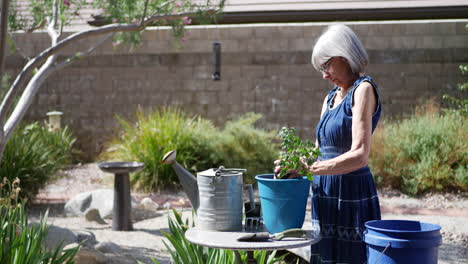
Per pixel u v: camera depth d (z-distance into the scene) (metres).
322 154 2.45
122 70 11.14
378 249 2.07
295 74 10.65
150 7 5.91
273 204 2.23
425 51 10.25
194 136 8.55
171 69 11.02
